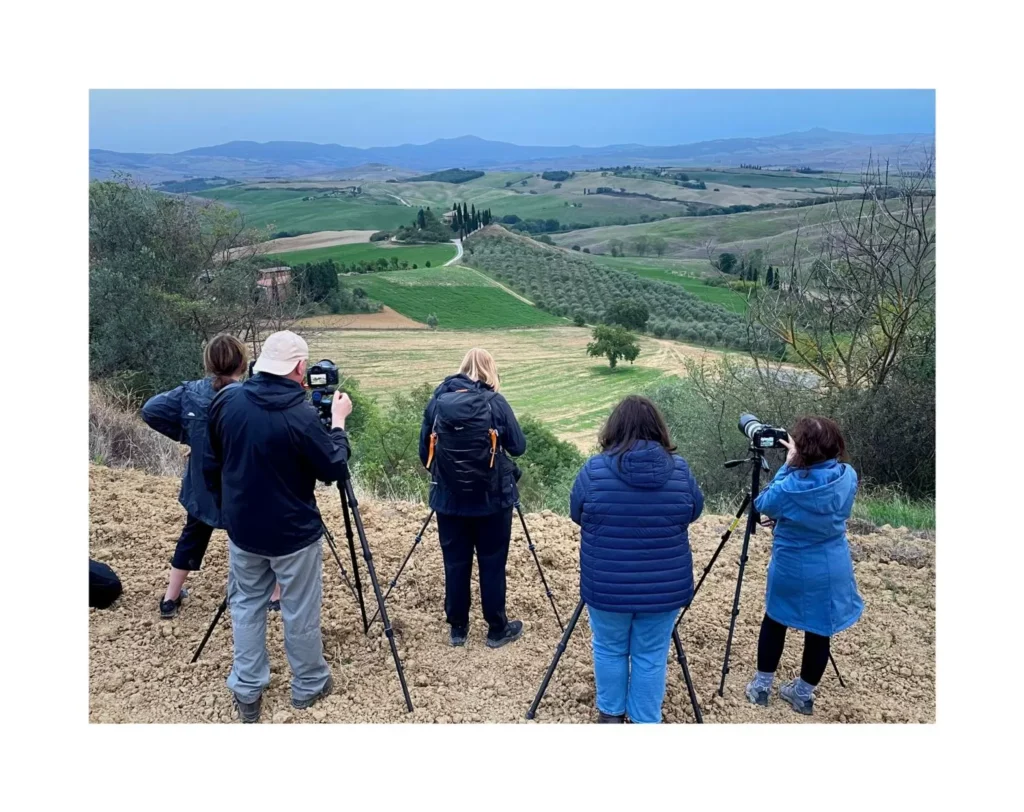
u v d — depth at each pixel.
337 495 6.46
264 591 3.48
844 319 10.44
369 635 4.21
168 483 6.51
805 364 11.12
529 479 16.14
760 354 11.52
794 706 3.67
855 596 3.53
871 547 5.42
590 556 3.26
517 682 3.86
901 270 9.73
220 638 4.12
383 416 22.81
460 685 3.81
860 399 9.77
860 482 9.41
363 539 3.65
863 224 9.79
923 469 9.31
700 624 4.44
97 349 17.12
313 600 3.52
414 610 4.52
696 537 5.70
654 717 3.38
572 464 24.42
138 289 18.50
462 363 4.01
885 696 3.79
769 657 3.65
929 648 4.20
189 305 19.58
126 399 10.79
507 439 3.88
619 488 3.20
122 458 7.73
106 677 3.76
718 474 11.90
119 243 19.62
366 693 3.73
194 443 3.90
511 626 4.23
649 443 3.25
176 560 4.20
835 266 10.28
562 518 5.93
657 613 3.20
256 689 3.49
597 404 44.72
